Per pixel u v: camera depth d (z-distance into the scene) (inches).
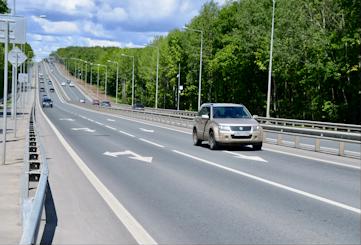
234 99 3110.2
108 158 695.7
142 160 669.3
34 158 482.6
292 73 2298.2
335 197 400.8
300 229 294.4
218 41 3339.1
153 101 4655.5
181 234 284.0
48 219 324.2
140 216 333.1
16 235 282.7
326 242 264.7
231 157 706.8
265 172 551.5
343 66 1887.3
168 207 362.3
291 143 903.7
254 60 2716.5
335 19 1996.8
